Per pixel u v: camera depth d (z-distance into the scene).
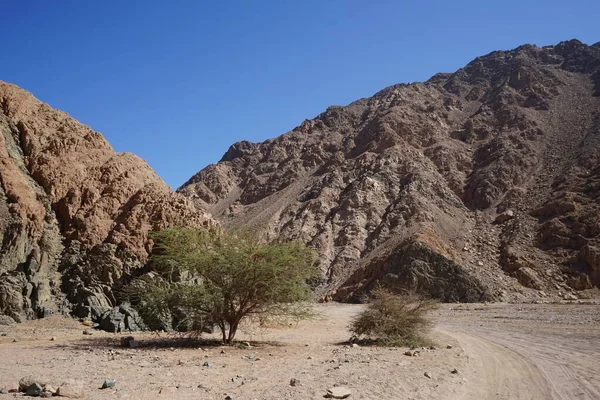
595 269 58.19
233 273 16.05
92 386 8.25
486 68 154.00
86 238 22.50
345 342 18.73
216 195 123.12
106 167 25.98
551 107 115.56
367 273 64.75
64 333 17.11
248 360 12.48
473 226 77.56
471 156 101.00
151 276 20.44
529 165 91.69
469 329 24.47
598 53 143.62
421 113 119.69
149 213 23.77
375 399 7.97
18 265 20.12
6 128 24.67
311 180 105.06
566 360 12.94
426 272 58.28
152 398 7.50
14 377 8.95
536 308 39.72
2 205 20.89
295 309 17.56
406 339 17.61
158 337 17.28
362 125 123.69
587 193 73.69
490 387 9.55
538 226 70.69
